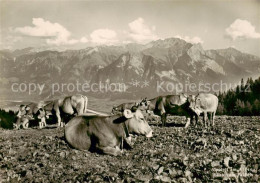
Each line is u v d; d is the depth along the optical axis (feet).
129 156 30.42
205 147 33.06
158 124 64.90
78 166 27.04
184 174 22.94
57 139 42.06
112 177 22.41
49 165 27.20
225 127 51.13
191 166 24.98
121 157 30.17
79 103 69.77
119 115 32.19
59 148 34.65
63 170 25.82
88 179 22.54
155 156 29.58
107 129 32.14
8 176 24.47
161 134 45.34
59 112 72.18
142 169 24.93
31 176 24.27
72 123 35.32
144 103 61.98
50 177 23.91
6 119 91.09
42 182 22.85
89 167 26.86
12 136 53.06
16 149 35.14
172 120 75.61
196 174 23.12
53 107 72.49
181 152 31.04
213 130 46.55
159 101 60.75
